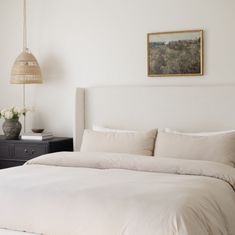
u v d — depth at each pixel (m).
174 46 4.30
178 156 3.65
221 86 4.04
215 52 4.16
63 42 4.79
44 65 4.89
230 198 2.89
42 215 2.61
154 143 3.94
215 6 4.15
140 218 2.37
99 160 3.53
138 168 3.38
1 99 5.12
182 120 4.18
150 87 4.31
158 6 4.36
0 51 5.10
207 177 3.08
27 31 4.96
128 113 4.41
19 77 4.61
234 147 3.58
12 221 2.69
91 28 4.65
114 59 4.56
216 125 4.06
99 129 4.42
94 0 4.62
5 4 5.05
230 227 2.71
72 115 4.78
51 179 2.97
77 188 2.70
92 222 2.47
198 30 4.20
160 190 2.61
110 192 2.60
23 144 4.45
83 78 4.71
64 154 3.73
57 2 4.80
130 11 4.48
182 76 4.30
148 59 4.40
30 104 4.98
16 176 3.08
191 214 2.36
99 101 4.54
